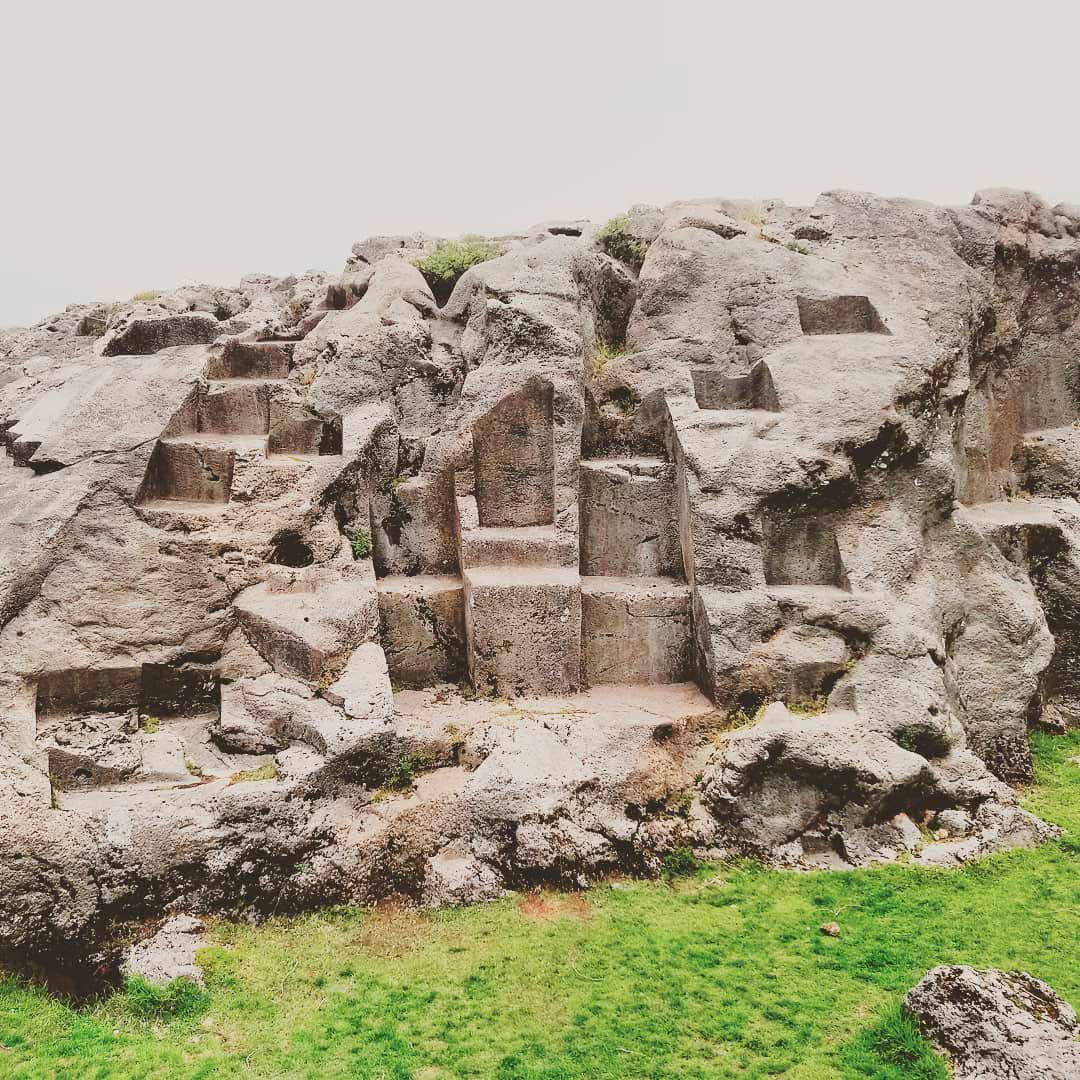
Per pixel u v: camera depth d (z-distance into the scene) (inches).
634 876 323.3
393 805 319.9
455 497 421.4
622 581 418.3
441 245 615.8
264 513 384.5
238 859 290.4
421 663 397.1
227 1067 227.0
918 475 411.8
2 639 329.7
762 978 266.2
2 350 723.4
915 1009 239.3
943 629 402.0
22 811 269.9
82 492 363.9
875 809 338.3
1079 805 384.5
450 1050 234.7
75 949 265.4
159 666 351.3
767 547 396.8
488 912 298.4
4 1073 220.8
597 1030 243.1
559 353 419.8
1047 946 281.3
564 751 338.3
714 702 371.9
